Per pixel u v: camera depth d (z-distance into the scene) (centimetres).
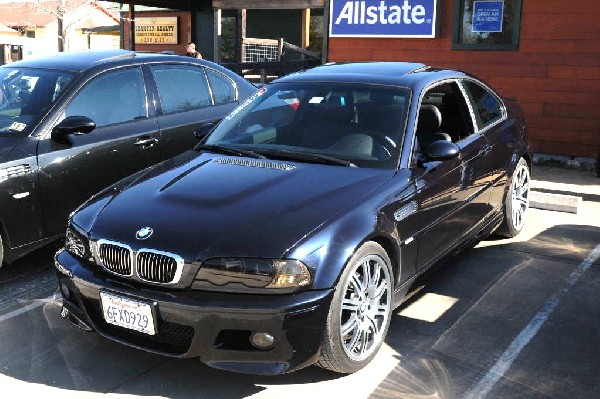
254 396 323
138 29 1858
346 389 329
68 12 1878
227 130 459
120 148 524
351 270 325
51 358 362
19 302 443
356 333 337
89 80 524
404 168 393
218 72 636
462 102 489
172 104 581
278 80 493
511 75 913
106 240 330
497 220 532
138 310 315
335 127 426
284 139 430
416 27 973
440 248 428
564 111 880
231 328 303
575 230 598
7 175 451
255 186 360
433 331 393
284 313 299
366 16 1014
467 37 944
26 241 468
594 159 862
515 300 439
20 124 486
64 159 486
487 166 489
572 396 323
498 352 367
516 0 892
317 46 2083
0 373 346
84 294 337
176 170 397
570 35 862
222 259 306
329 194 351
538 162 902
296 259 305
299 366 312
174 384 335
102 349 372
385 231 349
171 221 329
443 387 331
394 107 427
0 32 3591
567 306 429
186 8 1708
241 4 1436
